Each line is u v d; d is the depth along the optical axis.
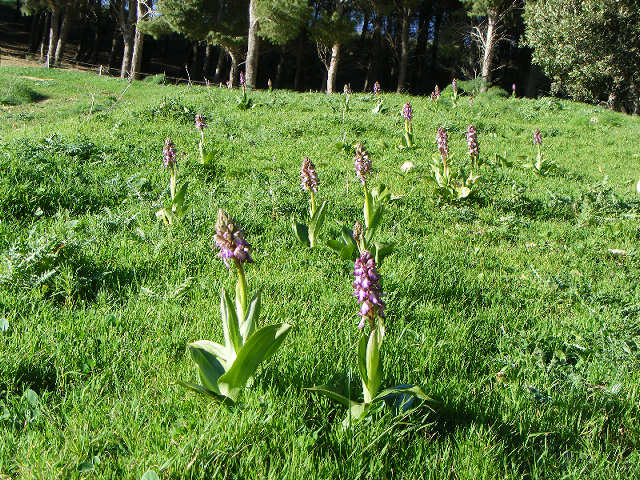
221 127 13.31
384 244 5.04
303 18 28.92
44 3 41.88
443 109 19.73
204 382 2.79
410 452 2.54
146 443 2.43
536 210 8.72
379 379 2.68
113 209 6.57
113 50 50.91
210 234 5.68
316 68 54.91
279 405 2.74
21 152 7.59
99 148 9.31
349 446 2.51
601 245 7.05
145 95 26.25
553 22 31.42
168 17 32.56
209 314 3.86
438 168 9.06
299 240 5.62
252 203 6.94
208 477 2.27
